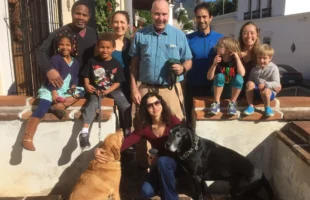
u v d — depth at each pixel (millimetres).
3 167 3732
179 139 3148
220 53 3523
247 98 3605
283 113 3662
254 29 3686
